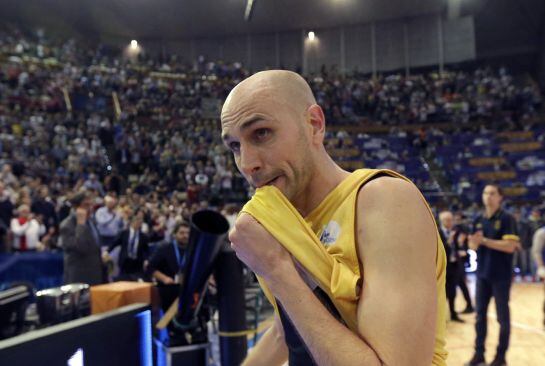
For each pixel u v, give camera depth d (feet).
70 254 13.74
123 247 16.51
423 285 2.04
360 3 60.44
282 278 2.12
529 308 20.17
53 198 26.13
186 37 69.31
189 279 6.22
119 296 5.52
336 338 1.98
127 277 16.47
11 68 48.49
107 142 43.91
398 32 65.67
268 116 2.27
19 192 22.79
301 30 67.36
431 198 41.83
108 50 65.82
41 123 42.37
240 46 69.10
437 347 2.44
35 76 49.19
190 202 35.76
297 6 61.00
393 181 2.26
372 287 2.05
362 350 1.93
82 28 65.05
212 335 13.50
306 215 2.51
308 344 2.05
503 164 47.11
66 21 63.46
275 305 2.65
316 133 2.48
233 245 2.27
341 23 66.13
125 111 51.55
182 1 60.18
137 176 41.86
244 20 64.64
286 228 2.21
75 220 13.99
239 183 42.29
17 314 4.50
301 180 2.39
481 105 58.44
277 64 68.03
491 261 11.27
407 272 2.03
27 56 52.60
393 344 1.91
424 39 64.64
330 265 2.19
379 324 1.96
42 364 2.77
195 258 6.07
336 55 67.21
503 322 11.16
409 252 2.06
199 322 7.19
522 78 72.54
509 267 11.18
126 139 44.29
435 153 51.11
